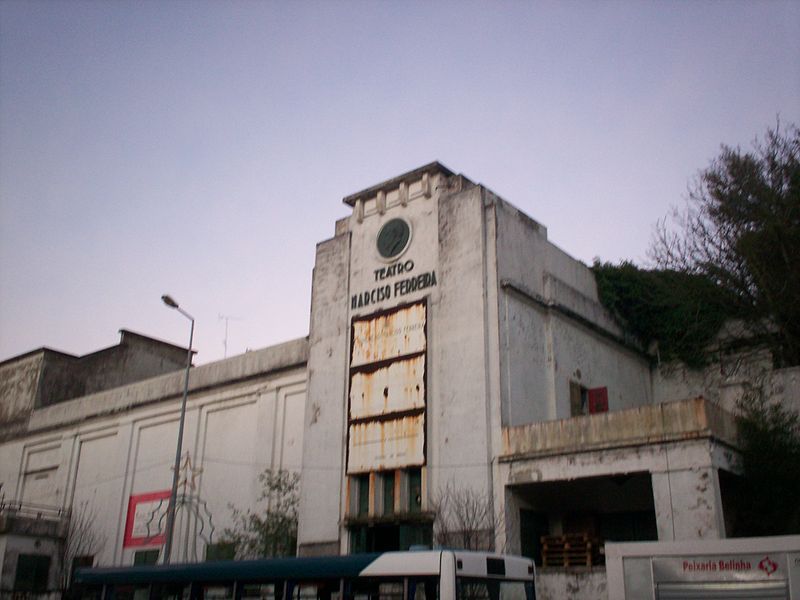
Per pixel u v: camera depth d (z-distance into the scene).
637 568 15.71
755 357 29.00
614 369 29.42
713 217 30.52
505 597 14.15
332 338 27.91
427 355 24.88
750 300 29.38
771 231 28.33
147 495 36.34
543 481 21.81
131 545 35.78
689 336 30.59
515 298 25.17
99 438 40.47
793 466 21.30
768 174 29.73
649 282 31.11
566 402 26.02
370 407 25.78
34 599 32.09
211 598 16.58
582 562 21.62
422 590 13.58
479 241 24.89
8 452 45.06
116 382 46.12
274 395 32.56
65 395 45.53
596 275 31.20
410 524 23.91
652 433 20.53
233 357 35.00
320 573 14.97
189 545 33.28
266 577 15.76
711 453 19.56
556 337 26.48
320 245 29.70
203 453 34.66
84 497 39.47
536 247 27.34
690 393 30.39
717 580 14.77
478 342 23.89
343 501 25.50
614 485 23.19
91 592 19.22
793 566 14.08
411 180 27.66
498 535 22.00
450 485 23.20
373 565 14.30
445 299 25.17
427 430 24.12
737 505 21.97
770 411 22.70
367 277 27.66
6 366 47.81
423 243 26.47
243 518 31.47
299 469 30.31
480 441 22.98
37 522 35.19
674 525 19.48
